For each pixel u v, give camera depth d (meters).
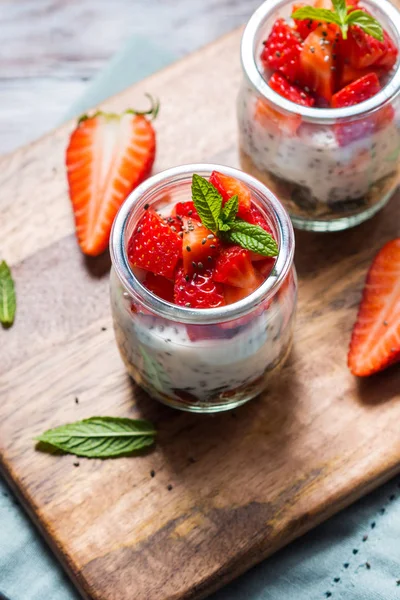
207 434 0.55
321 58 0.55
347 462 0.54
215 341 0.50
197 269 0.50
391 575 0.55
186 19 0.72
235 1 0.72
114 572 0.52
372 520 0.56
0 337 0.57
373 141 0.55
